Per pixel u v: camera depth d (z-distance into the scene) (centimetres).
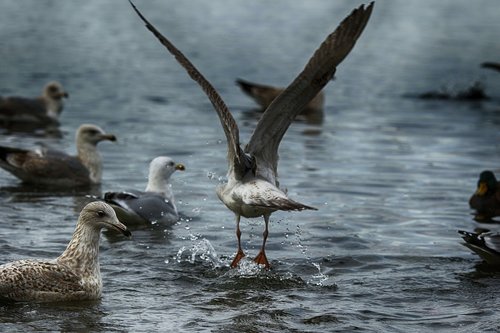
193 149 2125
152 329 988
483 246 1277
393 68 3591
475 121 2667
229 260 1284
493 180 1664
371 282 1197
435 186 1827
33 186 1778
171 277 1197
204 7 5172
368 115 2714
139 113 2609
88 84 3041
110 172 1902
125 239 1384
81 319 1012
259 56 3725
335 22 4756
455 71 3519
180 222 1508
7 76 3091
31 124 2438
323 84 1091
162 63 3525
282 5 5344
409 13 5191
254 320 1030
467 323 1036
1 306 1037
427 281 1205
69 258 1080
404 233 1465
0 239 1339
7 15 4631
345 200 1683
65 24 4428
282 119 1132
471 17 5109
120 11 4931
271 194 1064
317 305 1095
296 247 1367
